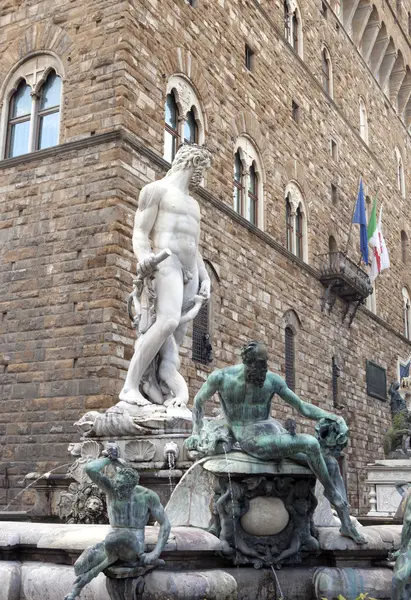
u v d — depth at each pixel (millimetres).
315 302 32156
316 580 5988
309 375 30609
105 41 20562
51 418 18422
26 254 20062
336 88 38500
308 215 32594
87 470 5219
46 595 5598
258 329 26312
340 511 6113
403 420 17969
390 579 6086
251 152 27969
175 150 22812
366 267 39625
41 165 20500
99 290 18656
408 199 50812
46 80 21672
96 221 19219
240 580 5793
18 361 19344
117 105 19812
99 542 5238
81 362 18375
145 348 9922
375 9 43812
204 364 22516
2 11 22672
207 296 10633
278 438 5953
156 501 5340
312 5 36344
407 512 5523
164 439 8938
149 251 10242
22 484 18344
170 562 5582
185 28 23656
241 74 27438
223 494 5996
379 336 41188
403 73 49406
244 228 26109
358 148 40906
